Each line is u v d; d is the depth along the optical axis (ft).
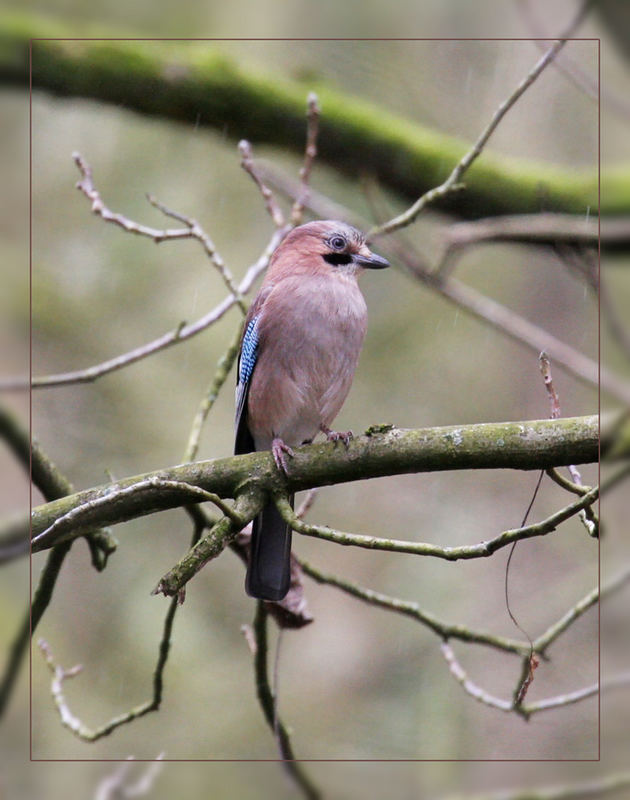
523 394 37.27
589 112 37.50
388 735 32.17
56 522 18.97
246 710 32.32
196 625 33.01
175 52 33.78
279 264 27.76
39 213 37.01
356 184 35.53
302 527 19.70
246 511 20.38
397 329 37.93
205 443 35.53
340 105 34.68
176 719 31.81
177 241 37.42
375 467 20.39
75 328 36.45
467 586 34.47
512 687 32.73
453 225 33.12
